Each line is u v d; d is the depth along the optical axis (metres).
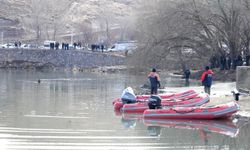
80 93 90.69
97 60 189.75
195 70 135.12
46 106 71.06
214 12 120.12
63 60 192.75
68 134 50.81
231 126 56.19
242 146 47.22
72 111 66.19
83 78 134.00
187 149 45.97
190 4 120.88
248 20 118.25
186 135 51.56
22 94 88.00
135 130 53.72
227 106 59.78
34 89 98.38
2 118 59.66
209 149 46.16
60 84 111.88
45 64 193.12
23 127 54.03
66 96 85.12
